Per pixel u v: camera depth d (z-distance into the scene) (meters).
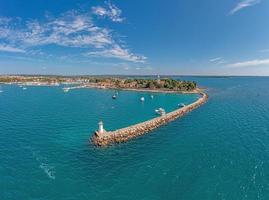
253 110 92.50
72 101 127.81
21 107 105.00
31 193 31.77
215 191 32.16
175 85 189.75
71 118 79.56
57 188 33.03
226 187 33.09
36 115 84.88
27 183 34.34
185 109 91.88
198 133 60.03
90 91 194.62
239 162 41.16
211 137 56.28
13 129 64.25
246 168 38.78
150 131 62.69
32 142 52.97
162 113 81.94
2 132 61.19
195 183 34.28
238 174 36.75
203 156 44.16
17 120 76.12
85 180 35.34
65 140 54.44
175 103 117.50
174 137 56.84
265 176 35.94
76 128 65.50
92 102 123.38
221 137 56.06
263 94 157.75
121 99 136.75
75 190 32.59
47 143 52.25
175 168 39.22
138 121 74.69
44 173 37.50
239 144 50.72
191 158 43.25
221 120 75.00
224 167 39.28
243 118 77.31
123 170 38.62
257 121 72.38
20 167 39.69
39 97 148.75
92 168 39.38
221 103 115.00
